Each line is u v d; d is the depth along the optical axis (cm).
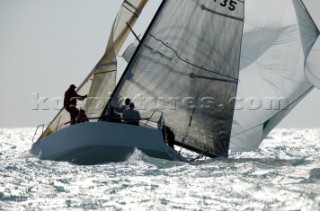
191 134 9700
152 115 9494
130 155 8688
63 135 8900
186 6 9556
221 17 9650
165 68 9544
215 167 8531
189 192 7019
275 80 10588
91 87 9506
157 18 9469
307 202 6506
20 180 7731
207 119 9694
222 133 9706
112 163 8762
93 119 9419
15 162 9050
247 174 7950
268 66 10612
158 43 9494
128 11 9850
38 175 8050
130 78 9400
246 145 10600
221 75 9681
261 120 10575
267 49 10625
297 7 10438
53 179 7794
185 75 9625
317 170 8069
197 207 6431
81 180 7719
